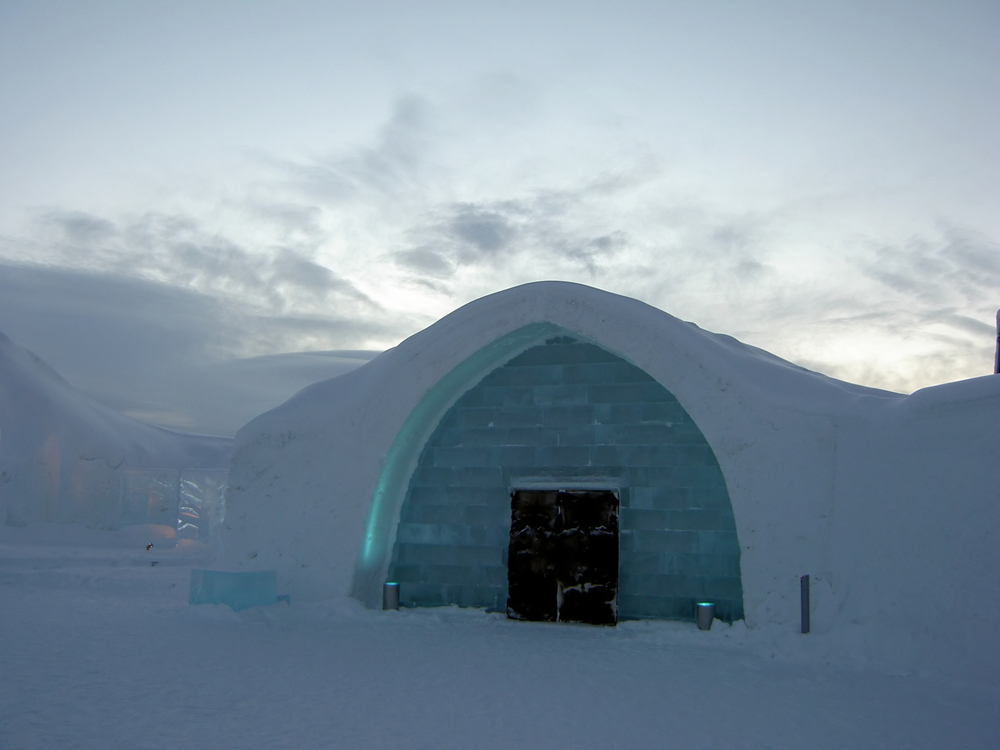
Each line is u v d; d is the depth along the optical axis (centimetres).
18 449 2727
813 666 876
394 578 1270
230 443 3212
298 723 616
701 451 1152
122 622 1084
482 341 1205
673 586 1130
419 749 556
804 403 1064
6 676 750
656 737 598
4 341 2953
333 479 1237
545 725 625
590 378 1223
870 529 966
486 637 1030
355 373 1366
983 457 883
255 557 1242
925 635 851
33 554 2098
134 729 589
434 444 1287
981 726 638
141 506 2762
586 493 1178
